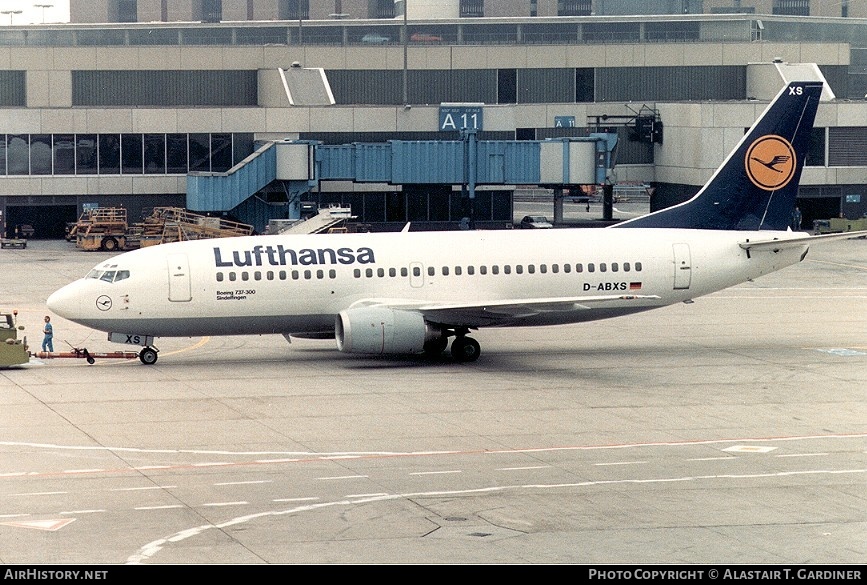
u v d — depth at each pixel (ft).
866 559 162.61
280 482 198.80
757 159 334.24
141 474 203.10
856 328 363.56
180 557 161.58
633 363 308.40
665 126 603.67
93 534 171.22
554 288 318.86
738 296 427.33
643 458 215.51
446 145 547.08
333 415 247.50
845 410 255.50
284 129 563.48
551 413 250.57
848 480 202.08
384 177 545.85
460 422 241.96
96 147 555.28
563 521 178.91
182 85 626.64
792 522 179.22
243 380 283.79
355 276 307.37
